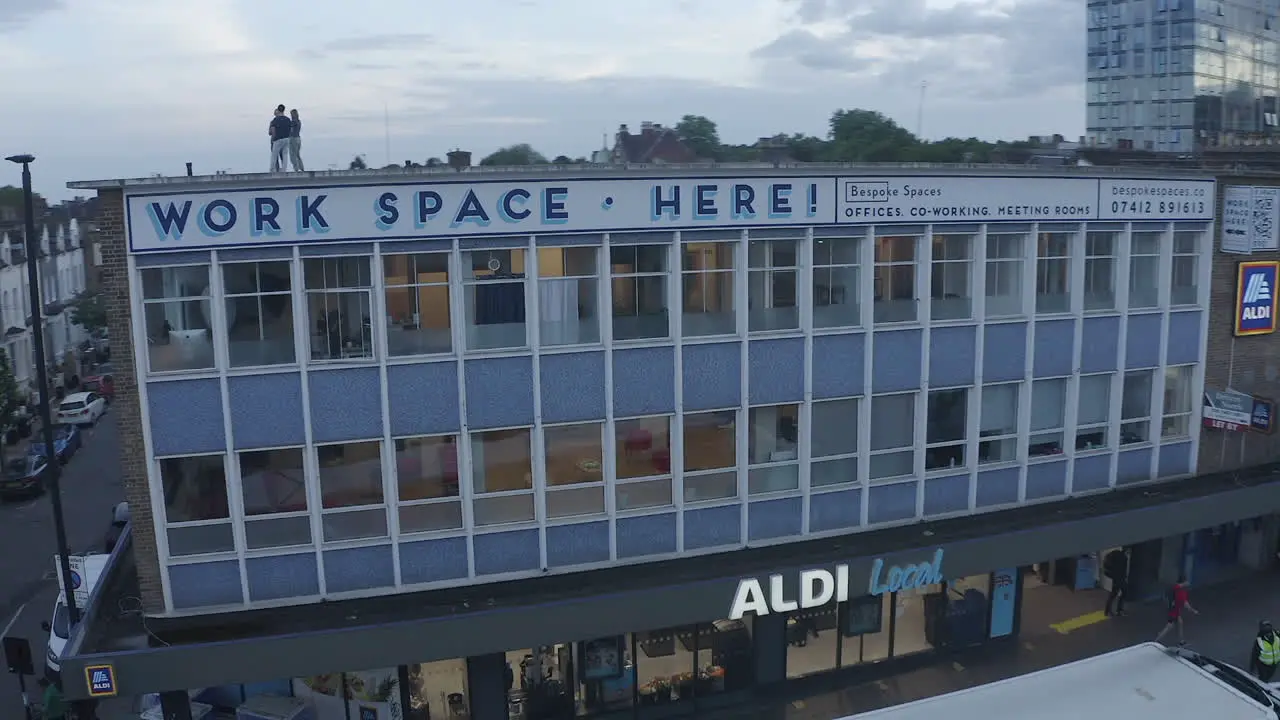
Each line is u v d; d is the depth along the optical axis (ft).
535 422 62.95
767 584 63.77
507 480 63.57
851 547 69.31
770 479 69.05
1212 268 81.20
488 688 66.59
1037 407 76.54
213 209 57.06
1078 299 75.61
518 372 62.34
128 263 56.80
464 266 60.75
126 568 68.28
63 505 133.69
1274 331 85.46
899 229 69.31
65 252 252.21
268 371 58.85
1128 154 118.21
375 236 58.95
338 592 61.82
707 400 66.28
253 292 58.39
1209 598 89.45
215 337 57.98
